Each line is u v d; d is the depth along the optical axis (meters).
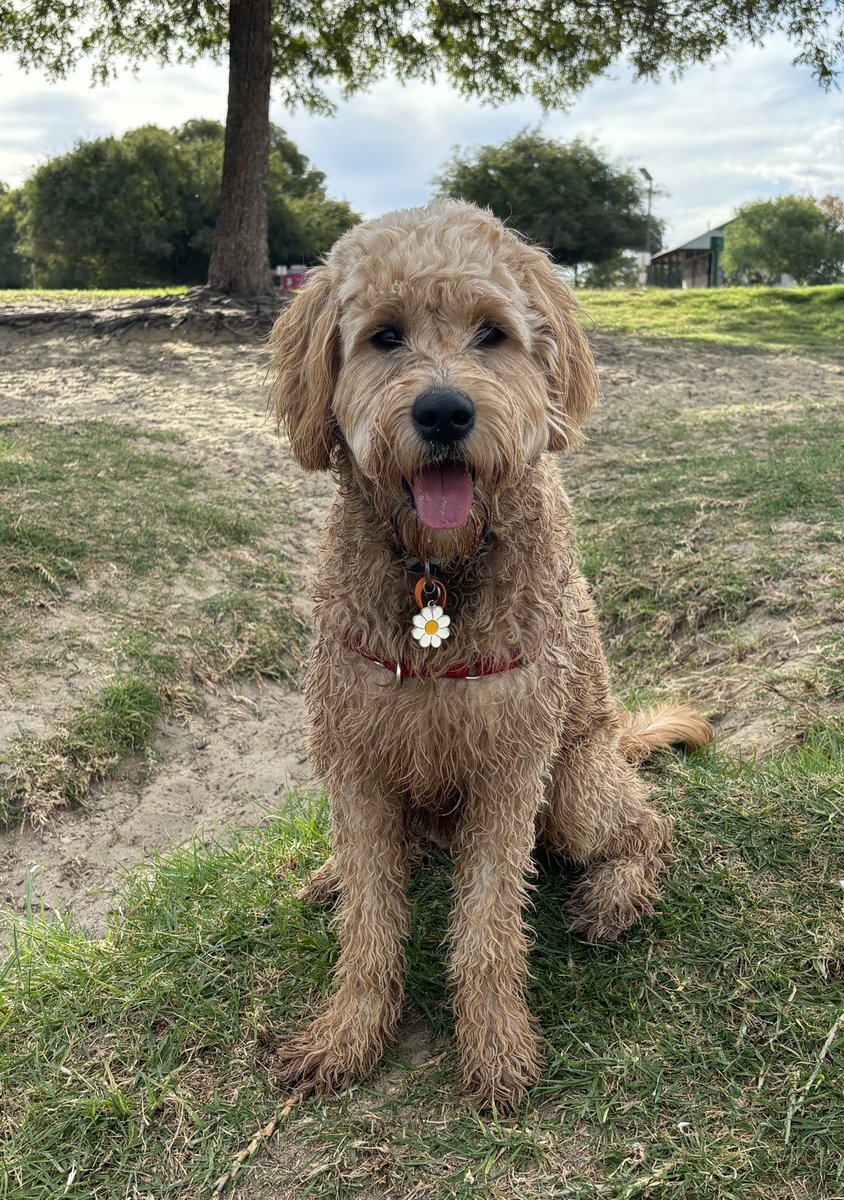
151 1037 0.77
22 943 0.95
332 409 0.74
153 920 0.93
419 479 0.66
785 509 1.83
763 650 1.40
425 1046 0.78
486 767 0.72
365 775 0.74
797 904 0.84
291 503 2.25
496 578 0.70
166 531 1.90
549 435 0.75
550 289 0.78
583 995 0.79
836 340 4.23
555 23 4.52
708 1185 0.61
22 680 1.38
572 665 0.79
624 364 3.56
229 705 1.50
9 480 1.99
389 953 0.76
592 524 1.95
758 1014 0.74
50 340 3.66
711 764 1.10
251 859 1.03
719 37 4.46
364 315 0.69
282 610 1.73
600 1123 0.67
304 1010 0.81
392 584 0.70
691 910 0.85
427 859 0.99
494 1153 0.66
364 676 0.71
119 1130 0.70
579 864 0.94
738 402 3.00
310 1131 0.69
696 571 1.65
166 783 1.31
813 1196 0.60
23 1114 0.71
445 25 4.57
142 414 2.80
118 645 1.51
